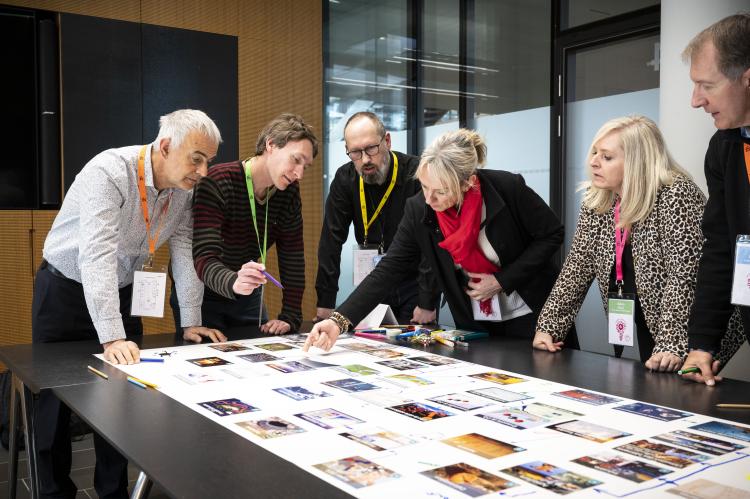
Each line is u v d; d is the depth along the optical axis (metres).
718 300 1.67
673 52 3.04
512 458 1.06
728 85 1.42
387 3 5.70
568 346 2.36
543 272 2.40
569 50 4.54
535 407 1.37
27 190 4.55
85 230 1.97
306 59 5.64
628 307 1.94
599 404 1.40
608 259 2.05
